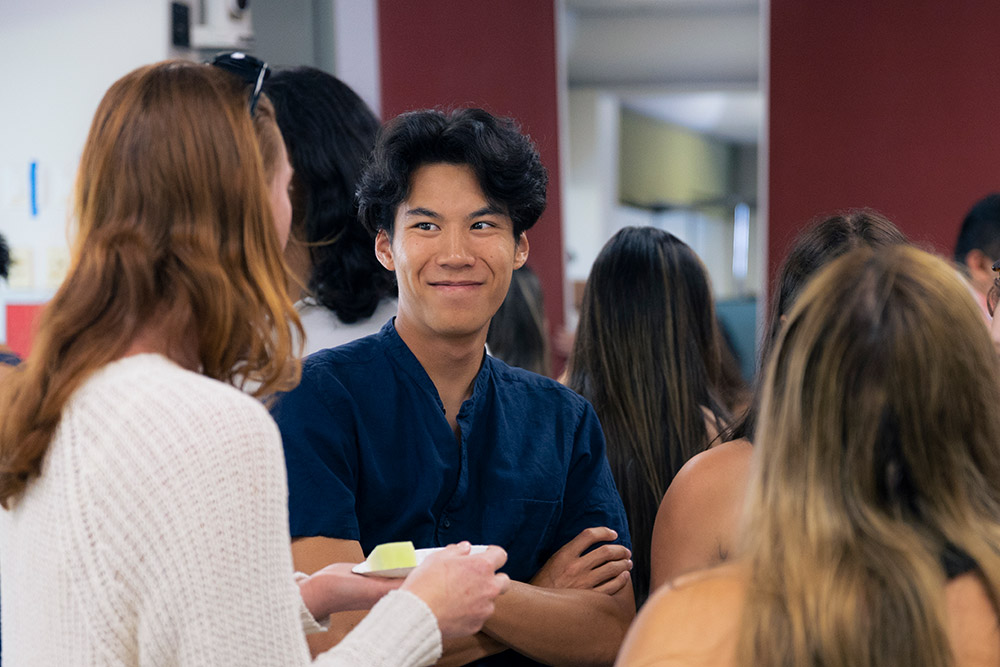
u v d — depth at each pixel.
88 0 4.55
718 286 8.27
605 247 2.45
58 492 1.18
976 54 5.46
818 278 1.14
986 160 5.48
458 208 1.74
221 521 1.15
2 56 4.67
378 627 1.31
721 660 1.05
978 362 1.08
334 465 1.75
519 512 1.85
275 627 1.20
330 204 2.24
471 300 1.76
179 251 1.25
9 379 1.26
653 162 7.52
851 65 5.63
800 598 1.02
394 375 1.82
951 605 1.03
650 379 2.36
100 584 1.14
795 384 1.10
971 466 1.08
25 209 4.68
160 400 1.18
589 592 1.87
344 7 5.37
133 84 1.28
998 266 2.00
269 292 1.30
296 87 2.26
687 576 1.13
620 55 6.43
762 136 5.84
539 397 1.95
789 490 1.08
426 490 1.79
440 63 5.80
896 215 5.62
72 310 1.23
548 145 6.07
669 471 2.35
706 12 6.30
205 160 1.26
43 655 1.17
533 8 5.95
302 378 1.78
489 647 1.81
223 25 4.60
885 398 1.06
